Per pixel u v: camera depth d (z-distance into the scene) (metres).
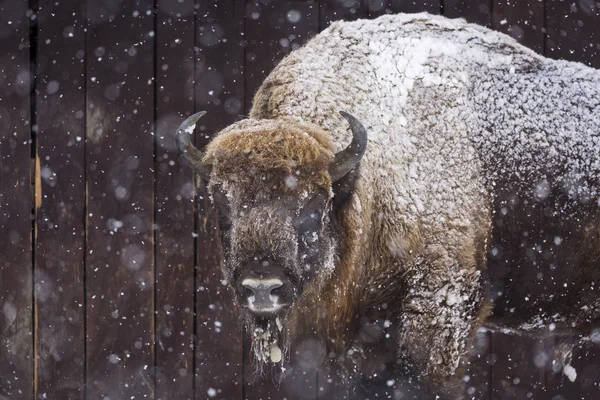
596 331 15.48
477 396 16.86
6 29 15.64
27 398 15.74
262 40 16.05
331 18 16.12
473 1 16.28
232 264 11.31
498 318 14.93
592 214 14.45
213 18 15.97
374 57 13.52
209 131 15.97
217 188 11.38
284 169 11.05
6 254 15.71
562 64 14.84
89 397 15.85
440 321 13.03
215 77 16.00
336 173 11.64
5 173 15.70
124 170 15.87
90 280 15.85
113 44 15.82
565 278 14.55
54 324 15.77
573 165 14.21
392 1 16.19
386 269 13.22
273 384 16.33
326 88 13.12
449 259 13.07
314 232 11.55
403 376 13.23
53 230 15.77
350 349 13.90
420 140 13.20
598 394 17.20
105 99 15.82
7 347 15.76
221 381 16.17
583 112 14.45
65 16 15.74
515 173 13.83
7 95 15.66
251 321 12.55
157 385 16.00
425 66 13.55
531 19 16.44
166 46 15.91
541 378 17.06
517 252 14.06
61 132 15.77
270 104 13.27
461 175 13.32
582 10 16.59
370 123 13.06
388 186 13.03
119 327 15.91
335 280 12.62
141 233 15.93
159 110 15.91
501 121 13.82
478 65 13.96
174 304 16.03
